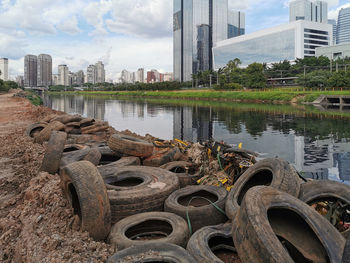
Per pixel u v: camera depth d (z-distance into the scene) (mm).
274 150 19797
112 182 6668
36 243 4031
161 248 3750
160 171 6926
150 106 71875
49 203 5133
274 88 110125
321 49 150250
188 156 9648
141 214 4988
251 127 33156
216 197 6129
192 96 120188
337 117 43031
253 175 5785
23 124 20406
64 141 7379
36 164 8297
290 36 158125
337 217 4891
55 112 32594
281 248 3145
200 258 3842
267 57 171625
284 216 4035
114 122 37281
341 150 19406
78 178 4336
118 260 3527
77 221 4379
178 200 5867
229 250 4500
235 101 94812
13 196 6746
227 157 7723
